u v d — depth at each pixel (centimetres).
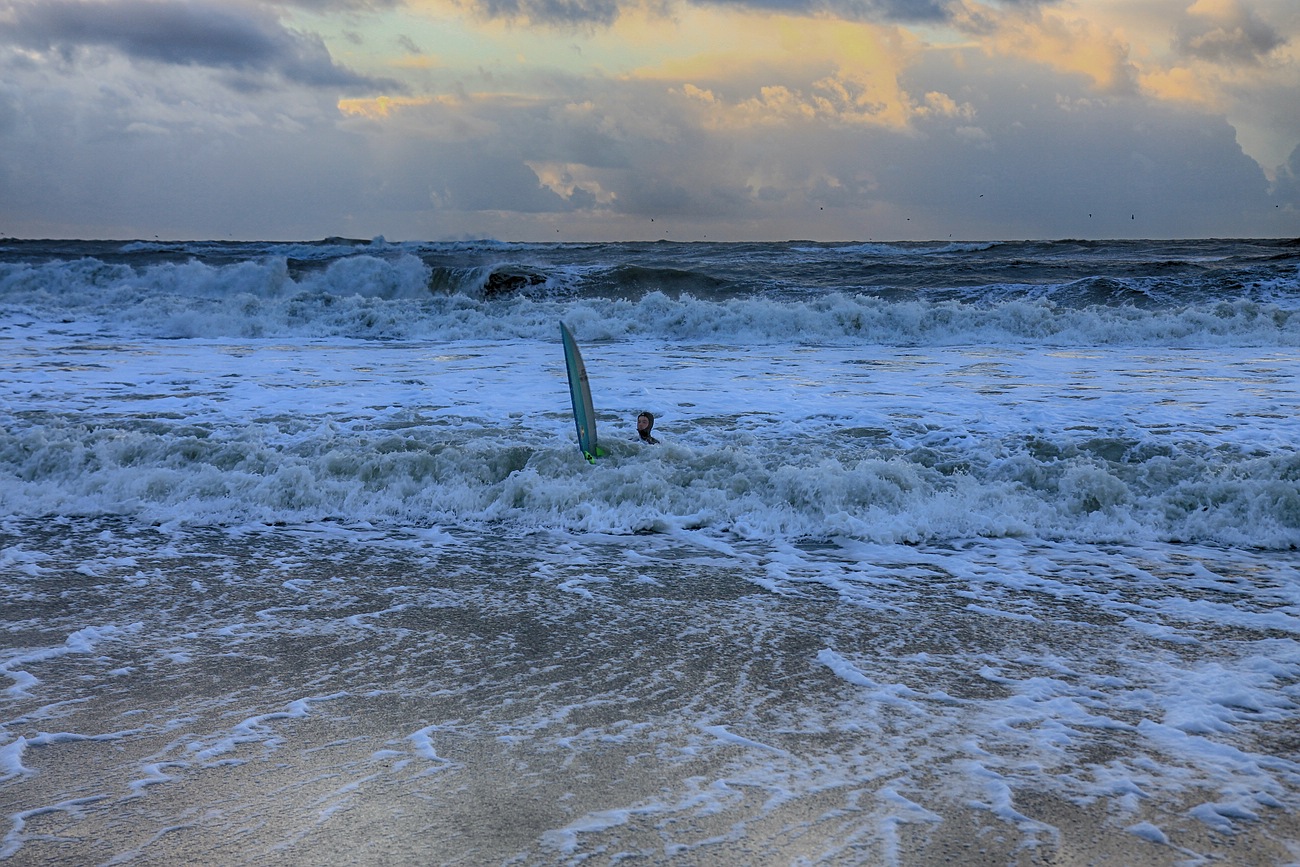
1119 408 1136
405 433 1010
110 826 313
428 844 302
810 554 666
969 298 2545
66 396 1252
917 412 1125
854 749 368
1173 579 600
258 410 1154
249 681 442
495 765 356
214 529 732
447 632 509
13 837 306
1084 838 303
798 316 2061
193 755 365
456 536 714
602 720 397
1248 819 314
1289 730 382
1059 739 375
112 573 620
